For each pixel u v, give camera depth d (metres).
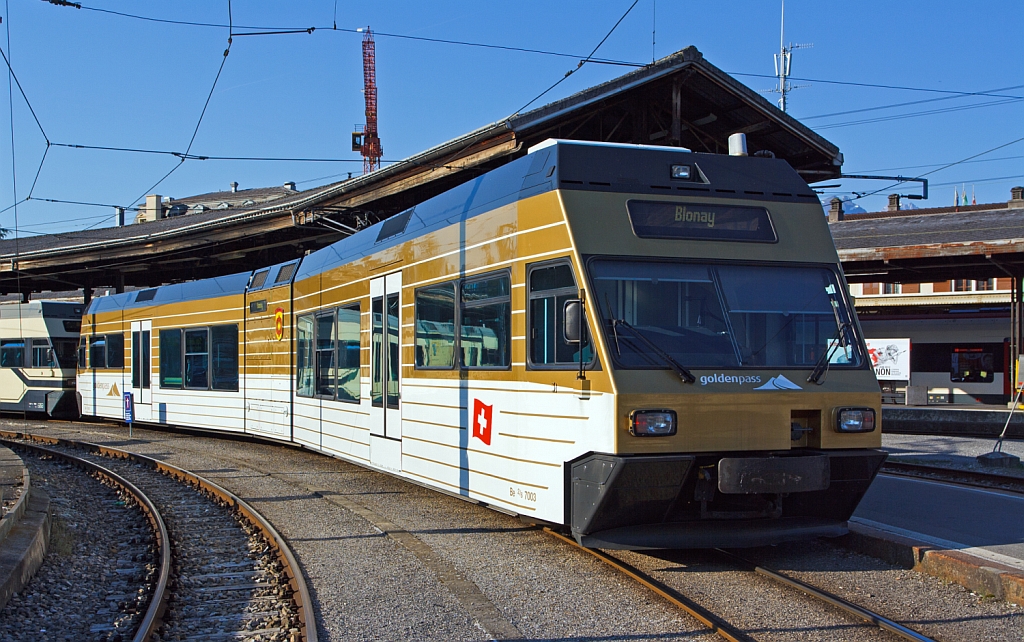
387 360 10.70
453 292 9.02
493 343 8.23
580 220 7.18
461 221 8.91
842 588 6.58
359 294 11.70
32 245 39.69
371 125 75.38
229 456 16.25
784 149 18.80
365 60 75.31
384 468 10.70
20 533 7.91
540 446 7.46
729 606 6.18
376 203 21.50
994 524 8.44
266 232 23.80
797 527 7.32
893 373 31.91
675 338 6.99
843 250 25.94
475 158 16.94
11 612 6.42
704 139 19.45
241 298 17.08
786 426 7.01
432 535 8.71
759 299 7.30
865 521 8.45
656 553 7.77
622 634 5.62
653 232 7.27
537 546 8.13
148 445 18.72
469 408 8.66
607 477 6.62
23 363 26.17
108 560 8.59
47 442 20.38
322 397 13.12
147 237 26.61
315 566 7.57
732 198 7.60
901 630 5.46
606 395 6.67
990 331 36.22
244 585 7.25
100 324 23.25
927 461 14.02
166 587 7.00
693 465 6.84
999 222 32.16
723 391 6.86
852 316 7.50
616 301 6.97
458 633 5.70
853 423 7.17
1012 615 5.85
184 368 19.20
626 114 17.48
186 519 10.39
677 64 15.82
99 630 6.25
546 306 7.43
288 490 11.95
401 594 6.62
